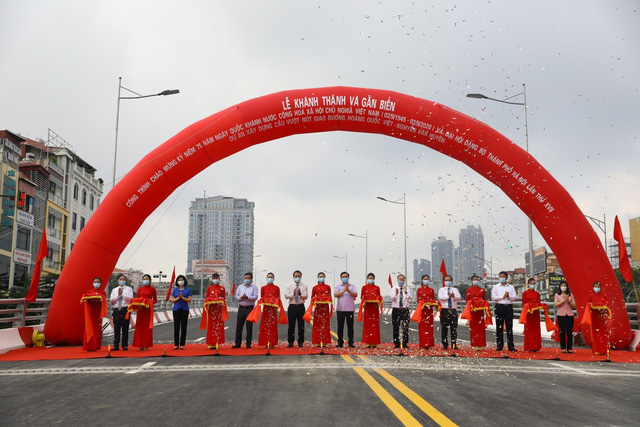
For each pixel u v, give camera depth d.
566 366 10.66
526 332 13.89
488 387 7.75
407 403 6.45
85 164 54.03
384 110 16.53
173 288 14.23
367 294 14.38
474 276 14.18
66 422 5.66
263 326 14.20
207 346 13.56
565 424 5.48
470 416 5.79
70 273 15.63
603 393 7.37
